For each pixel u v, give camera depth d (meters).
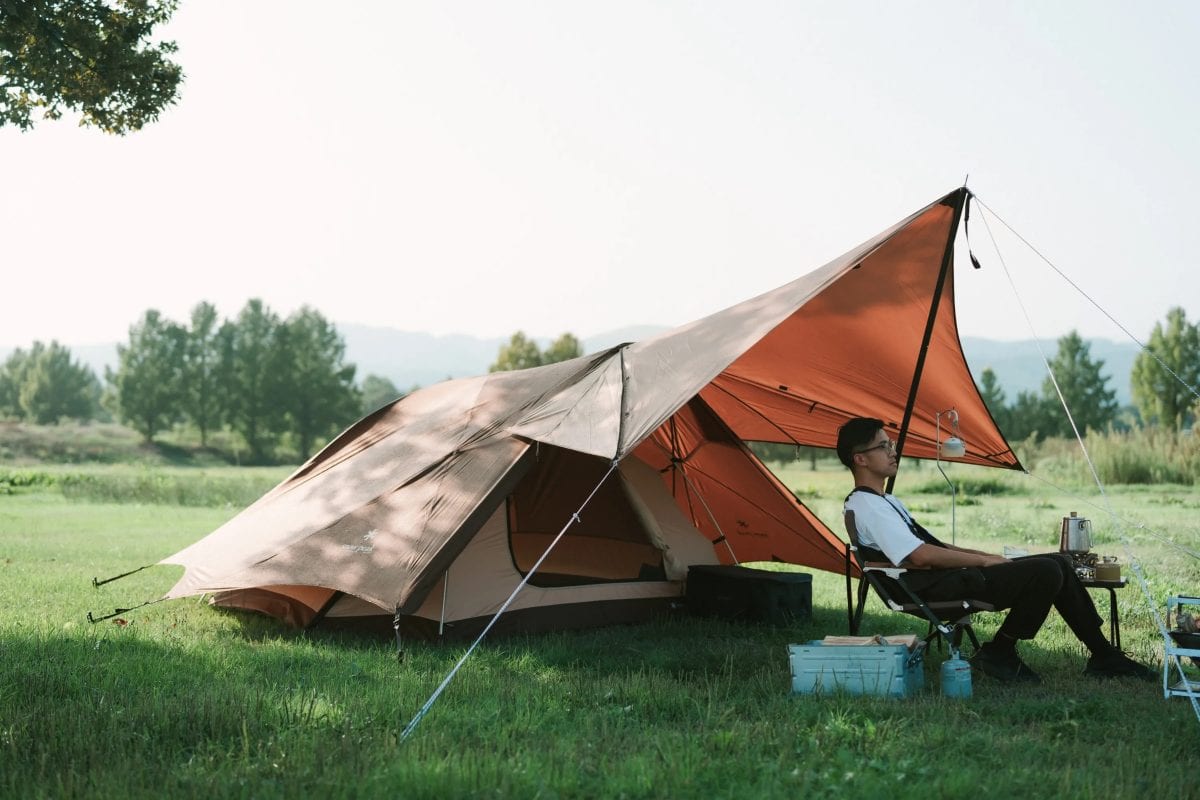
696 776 3.21
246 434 71.88
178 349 72.94
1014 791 3.09
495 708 4.14
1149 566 9.49
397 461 6.69
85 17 11.24
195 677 4.71
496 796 2.98
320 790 2.99
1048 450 27.69
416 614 6.08
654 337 6.55
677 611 7.21
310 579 6.04
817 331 6.48
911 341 6.48
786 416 7.89
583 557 7.64
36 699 4.14
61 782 3.07
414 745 3.47
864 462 5.17
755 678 4.82
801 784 3.14
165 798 2.96
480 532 6.33
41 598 7.35
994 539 12.48
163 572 9.05
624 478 7.34
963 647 5.95
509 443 6.23
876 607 7.63
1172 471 21.89
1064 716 4.03
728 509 8.33
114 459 63.50
